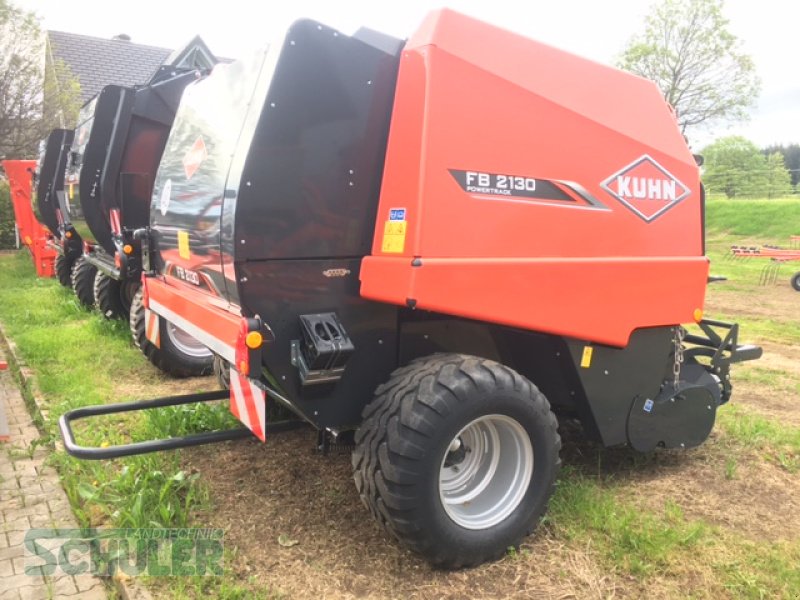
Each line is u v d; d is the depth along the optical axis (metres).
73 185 6.86
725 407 4.96
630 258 3.19
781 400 5.27
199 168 2.97
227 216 2.55
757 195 36.09
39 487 3.51
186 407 4.17
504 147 2.77
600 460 3.92
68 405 4.54
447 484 2.84
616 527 3.03
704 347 4.10
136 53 22.34
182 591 2.52
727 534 3.08
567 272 2.94
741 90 26.94
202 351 5.61
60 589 2.63
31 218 11.96
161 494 3.05
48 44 20.61
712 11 26.38
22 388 5.30
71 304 8.34
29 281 11.18
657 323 3.34
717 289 12.88
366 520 3.12
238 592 2.50
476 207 2.69
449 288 2.61
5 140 16.27
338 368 2.69
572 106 3.01
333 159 2.64
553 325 2.95
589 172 3.04
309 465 3.71
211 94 3.06
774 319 9.32
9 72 15.63
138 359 6.00
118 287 7.02
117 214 5.96
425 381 2.61
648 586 2.66
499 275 2.73
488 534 2.75
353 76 2.64
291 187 2.57
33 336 6.70
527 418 2.79
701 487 3.59
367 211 2.76
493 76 2.75
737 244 24.36
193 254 3.06
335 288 2.73
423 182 2.55
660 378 3.52
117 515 2.98
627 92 3.28
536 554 2.88
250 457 3.80
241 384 2.77
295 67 2.51
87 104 6.88
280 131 2.52
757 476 3.74
